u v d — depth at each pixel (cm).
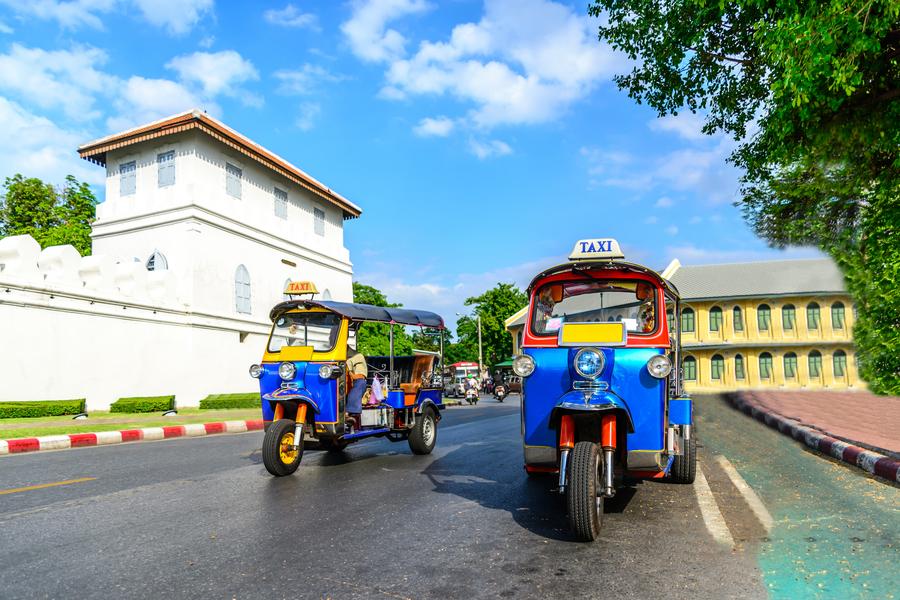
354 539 479
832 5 618
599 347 549
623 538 479
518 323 5547
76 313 1827
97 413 1825
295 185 3016
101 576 396
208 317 2366
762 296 3706
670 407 659
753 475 735
